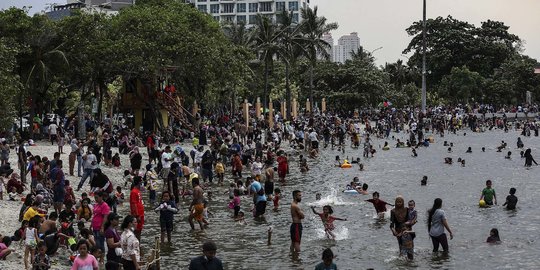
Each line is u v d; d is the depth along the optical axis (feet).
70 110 304.09
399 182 156.87
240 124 239.71
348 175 170.60
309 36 347.36
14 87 161.58
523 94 511.81
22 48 192.75
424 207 121.08
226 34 337.52
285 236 95.96
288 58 337.52
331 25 347.36
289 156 219.20
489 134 339.57
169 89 233.35
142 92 234.79
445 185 151.43
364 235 96.43
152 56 213.66
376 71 453.17
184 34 221.87
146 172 138.41
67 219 86.89
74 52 208.13
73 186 129.70
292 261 81.76
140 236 89.04
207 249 47.78
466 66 517.55
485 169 184.34
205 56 223.51
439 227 84.74
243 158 185.16
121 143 186.39
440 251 85.87
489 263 80.12
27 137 197.06
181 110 235.81
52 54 204.44
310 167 188.96
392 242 91.61
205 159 148.87
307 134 238.27
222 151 179.01
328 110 429.38
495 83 495.82
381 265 79.46
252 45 336.49
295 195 86.69
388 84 492.95
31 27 197.88
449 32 539.70
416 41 555.69
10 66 164.66
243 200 127.44
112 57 210.18
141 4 276.82
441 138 312.50
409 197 133.49
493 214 112.78
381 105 475.31
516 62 516.32
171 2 279.69
